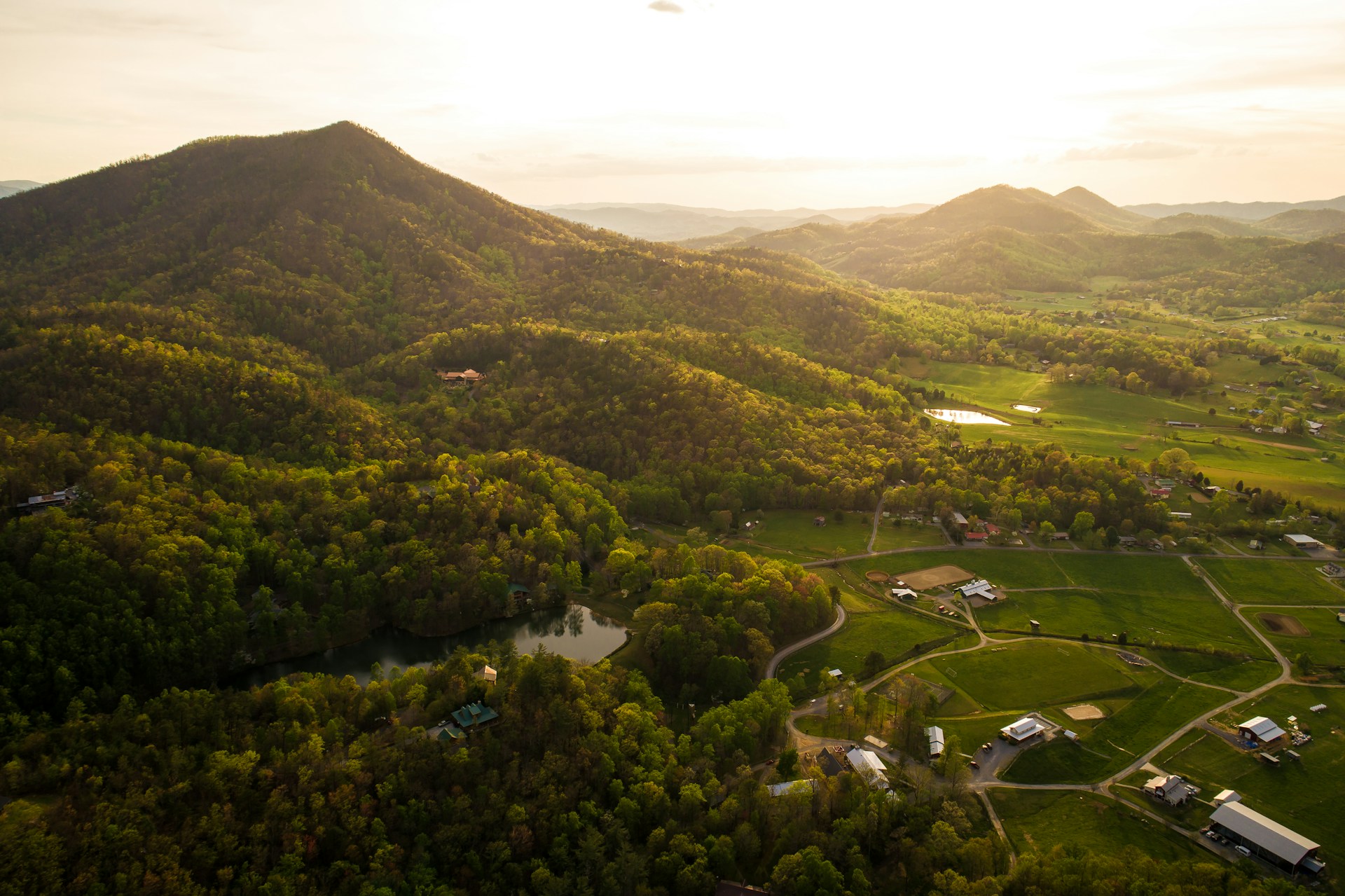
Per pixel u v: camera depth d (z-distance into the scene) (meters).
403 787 137.25
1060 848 127.56
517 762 143.12
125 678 166.75
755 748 155.12
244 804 132.25
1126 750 159.62
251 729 148.00
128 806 126.19
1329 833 137.25
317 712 154.88
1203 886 117.12
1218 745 160.12
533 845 131.50
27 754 138.12
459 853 128.88
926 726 163.38
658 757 145.88
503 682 163.25
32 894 111.12
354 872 124.12
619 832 131.88
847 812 138.25
